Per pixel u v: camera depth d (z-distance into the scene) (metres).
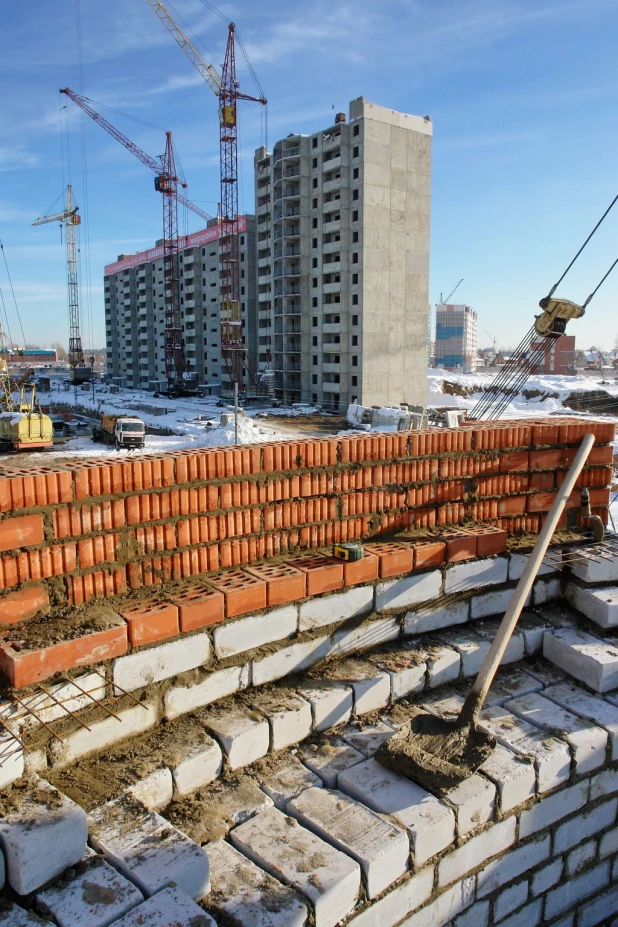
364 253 45.69
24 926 2.55
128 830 3.04
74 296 99.94
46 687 3.31
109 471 3.96
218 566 4.43
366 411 40.97
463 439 5.43
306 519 4.82
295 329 52.88
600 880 4.54
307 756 3.92
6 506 3.61
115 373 102.25
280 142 50.25
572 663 4.87
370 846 3.20
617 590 5.37
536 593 5.50
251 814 3.43
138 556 4.10
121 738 3.63
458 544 5.05
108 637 3.52
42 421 31.80
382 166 45.56
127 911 2.64
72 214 97.75
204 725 3.82
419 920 3.46
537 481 5.82
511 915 4.01
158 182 74.12
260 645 4.19
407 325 48.31
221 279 65.44
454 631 5.11
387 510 5.16
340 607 4.54
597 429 6.04
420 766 3.62
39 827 2.76
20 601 3.66
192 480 4.28
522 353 12.09
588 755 4.12
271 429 39.19
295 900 2.88
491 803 3.68
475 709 3.97
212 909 2.83
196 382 73.69
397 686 4.46
